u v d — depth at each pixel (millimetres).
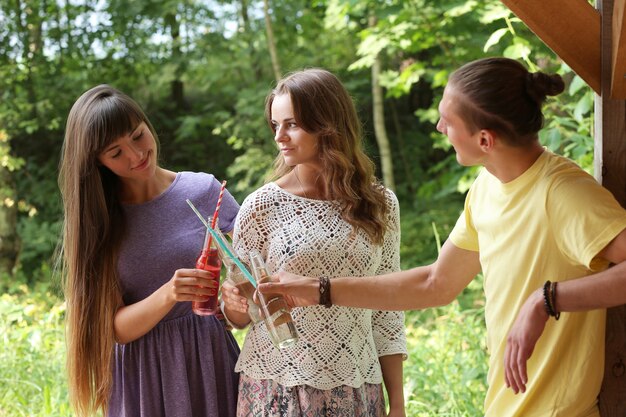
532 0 2102
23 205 9438
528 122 1906
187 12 10508
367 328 2461
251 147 9812
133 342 2555
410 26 6535
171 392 2527
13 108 9812
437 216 9273
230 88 10484
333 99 2398
